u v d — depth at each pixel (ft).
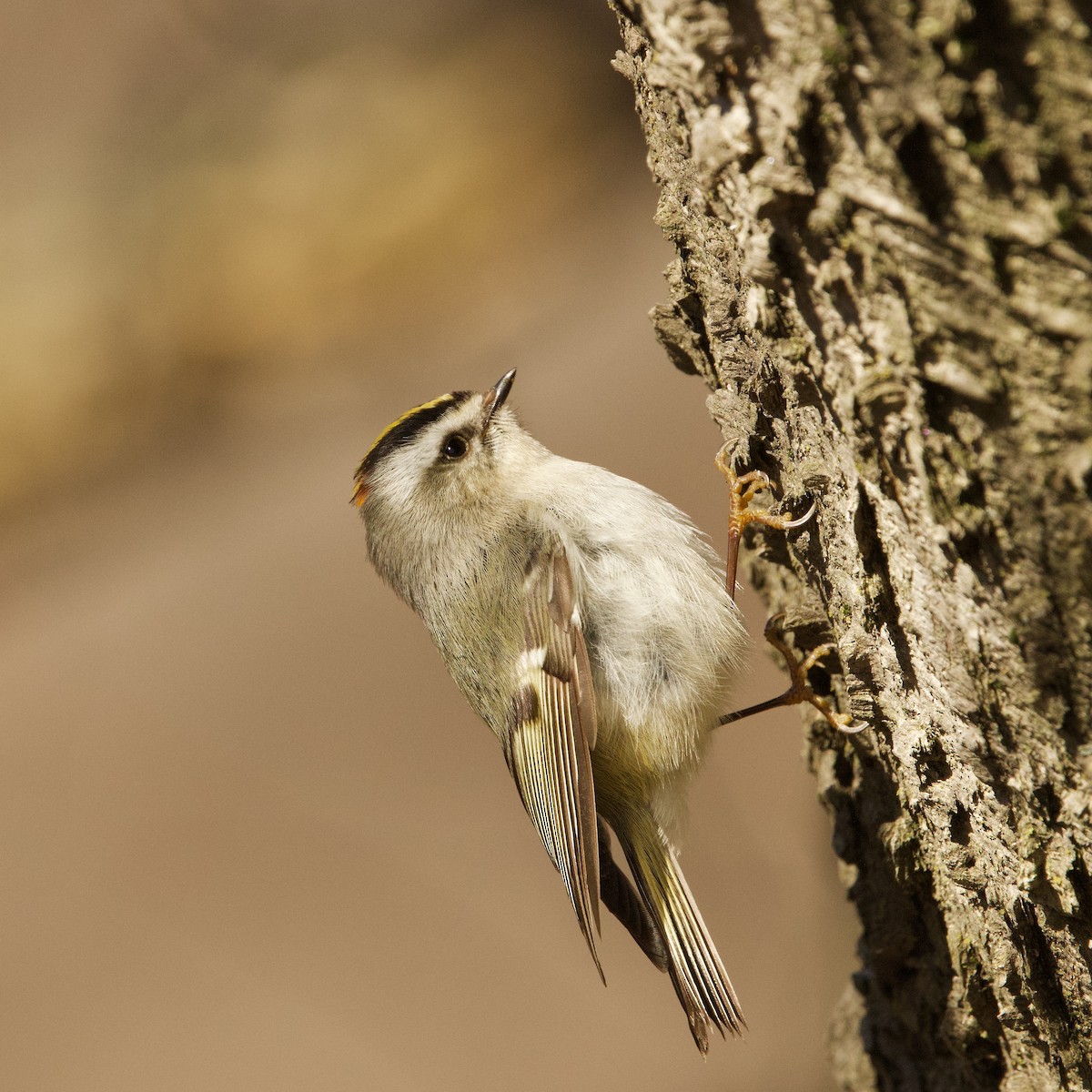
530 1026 35.37
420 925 37.93
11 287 60.54
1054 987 14.57
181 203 62.08
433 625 20.89
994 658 12.35
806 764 20.67
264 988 36.55
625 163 61.72
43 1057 35.55
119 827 41.75
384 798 41.81
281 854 40.68
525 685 19.30
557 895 39.34
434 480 20.98
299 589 49.44
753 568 21.54
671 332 18.67
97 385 59.36
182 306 60.08
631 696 18.76
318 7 69.36
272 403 58.39
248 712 45.32
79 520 56.80
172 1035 36.19
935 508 11.90
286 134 63.00
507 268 58.75
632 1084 33.19
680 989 18.38
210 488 56.75
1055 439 10.66
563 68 64.34
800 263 11.93
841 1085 21.75
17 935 39.29
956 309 10.73
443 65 64.90
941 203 10.44
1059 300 10.19
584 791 17.88
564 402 48.26
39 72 70.08
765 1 10.57
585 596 19.22
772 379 15.01
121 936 39.04
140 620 50.96
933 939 17.34
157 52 69.15
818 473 14.23
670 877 18.72
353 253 60.03
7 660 49.44
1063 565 11.23
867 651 14.55
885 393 11.63
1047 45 9.53
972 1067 17.20
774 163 11.15
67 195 63.72
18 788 43.34
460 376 53.72
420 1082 34.09
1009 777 13.15
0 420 58.95
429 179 60.90
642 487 20.01
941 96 10.02
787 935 32.99
